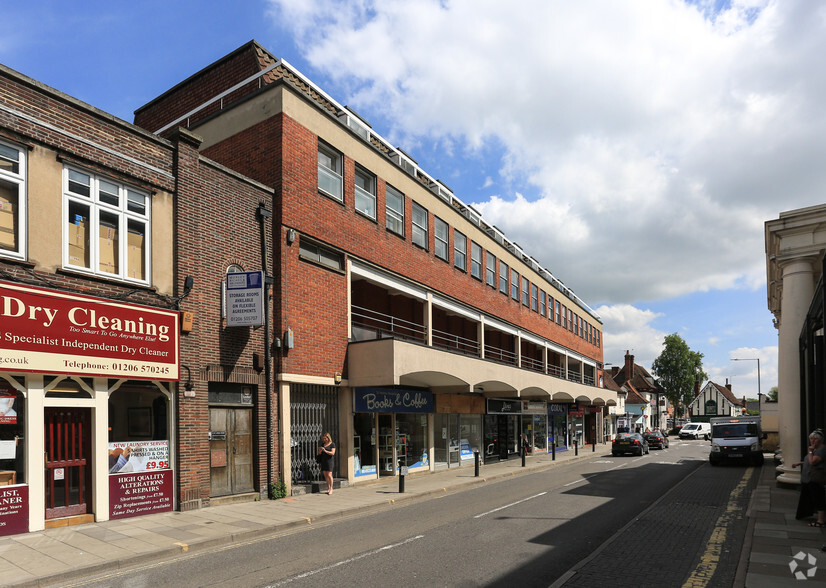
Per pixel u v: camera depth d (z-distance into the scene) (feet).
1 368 29.19
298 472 48.78
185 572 24.44
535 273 111.04
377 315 63.16
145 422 37.04
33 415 30.99
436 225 74.43
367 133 64.80
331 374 52.47
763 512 37.81
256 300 41.60
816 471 33.12
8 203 30.94
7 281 29.84
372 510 42.01
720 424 86.22
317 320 51.29
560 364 129.70
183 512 37.70
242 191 45.78
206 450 40.16
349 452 53.88
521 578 23.12
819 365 44.86
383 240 61.98
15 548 27.45
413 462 66.85
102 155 35.55
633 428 218.18
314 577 23.20
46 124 32.60
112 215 36.32
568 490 52.65
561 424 124.67
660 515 38.22
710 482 59.52
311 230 51.31
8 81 30.96
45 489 31.89
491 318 88.48
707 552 27.55
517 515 38.50
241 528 32.76
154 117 64.64
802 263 51.03
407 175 67.97
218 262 42.88
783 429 52.19
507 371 78.69
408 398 64.69
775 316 83.41
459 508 42.16
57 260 32.76
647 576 23.36
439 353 60.90
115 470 34.99
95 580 23.47
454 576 23.32
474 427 84.58
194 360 39.88
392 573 23.75
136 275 37.45
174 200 40.09
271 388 45.60
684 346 285.43
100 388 34.30
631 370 245.04
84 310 33.30
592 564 25.23
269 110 50.16
